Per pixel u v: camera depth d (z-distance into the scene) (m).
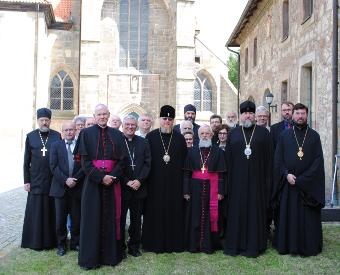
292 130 7.61
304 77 14.75
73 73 34.09
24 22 29.36
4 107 29.14
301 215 7.30
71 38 34.09
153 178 7.63
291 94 16.02
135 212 7.41
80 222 7.13
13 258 7.21
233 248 7.37
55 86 34.12
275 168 7.51
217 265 6.80
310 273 6.39
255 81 23.17
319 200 7.26
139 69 34.34
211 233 7.58
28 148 7.96
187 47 32.22
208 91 34.69
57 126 33.50
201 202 7.59
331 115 11.80
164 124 7.74
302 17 14.63
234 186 7.54
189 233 7.64
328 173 11.88
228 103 34.69
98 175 6.73
